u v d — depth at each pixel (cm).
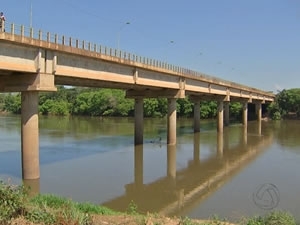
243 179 3325
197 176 3488
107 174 3469
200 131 8006
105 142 5722
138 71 4778
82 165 3850
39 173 3183
